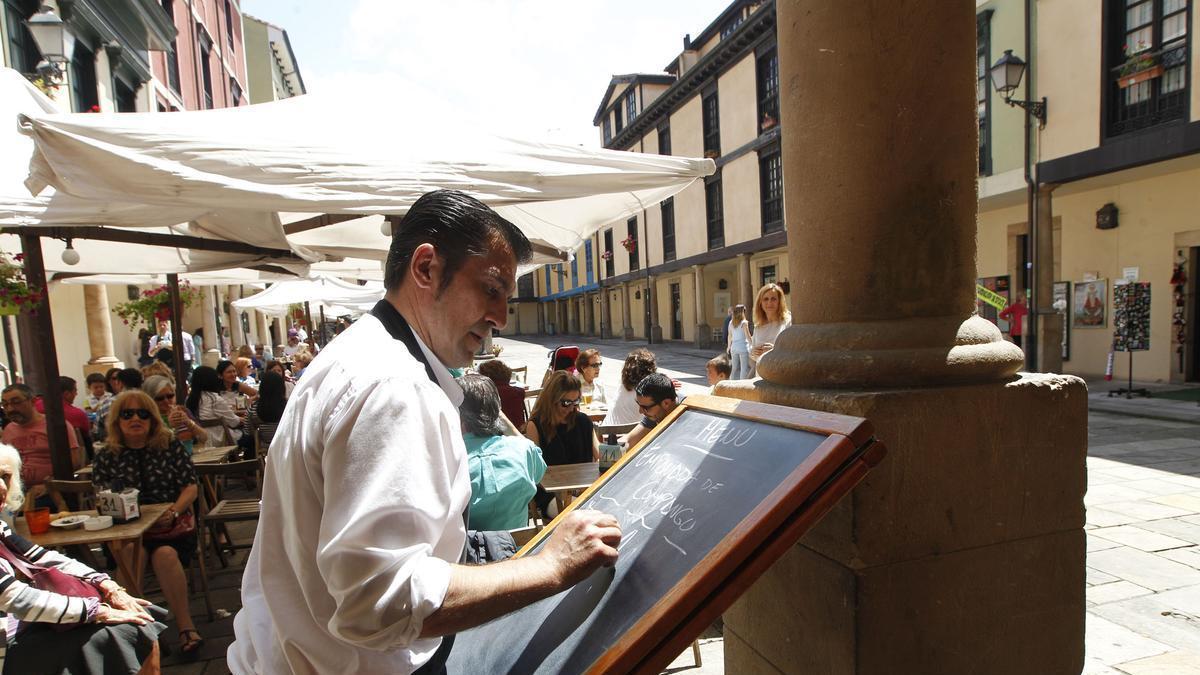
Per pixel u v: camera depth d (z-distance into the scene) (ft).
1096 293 36.11
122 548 10.48
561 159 10.88
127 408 11.68
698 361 66.69
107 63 37.99
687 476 4.46
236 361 28.63
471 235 3.57
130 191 8.38
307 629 3.26
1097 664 8.54
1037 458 5.10
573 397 13.99
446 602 2.83
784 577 5.50
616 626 3.37
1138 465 19.01
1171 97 28.50
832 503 3.26
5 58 26.99
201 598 12.80
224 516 12.82
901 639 4.75
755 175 62.69
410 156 9.73
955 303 5.28
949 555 4.87
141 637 7.79
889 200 5.11
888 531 4.68
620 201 15.19
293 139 9.45
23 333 27.25
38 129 7.91
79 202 10.21
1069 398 5.21
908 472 4.73
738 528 3.24
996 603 5.02
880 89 5.03
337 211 9.24
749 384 6.18
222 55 74.64
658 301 102.53
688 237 79.71
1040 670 5.19
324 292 34.58
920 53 5.02
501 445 9.48
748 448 4.13
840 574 4.80
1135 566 11.86
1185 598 10.56
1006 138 36.27
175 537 11.36
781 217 59.11
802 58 5.37
